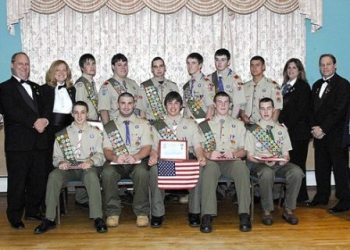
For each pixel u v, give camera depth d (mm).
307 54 5777
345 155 4543
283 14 5676
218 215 4488
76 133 4246
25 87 4078
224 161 4242
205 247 3527
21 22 5449
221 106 4344
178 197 5141
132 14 5539
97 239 3752
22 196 4086
